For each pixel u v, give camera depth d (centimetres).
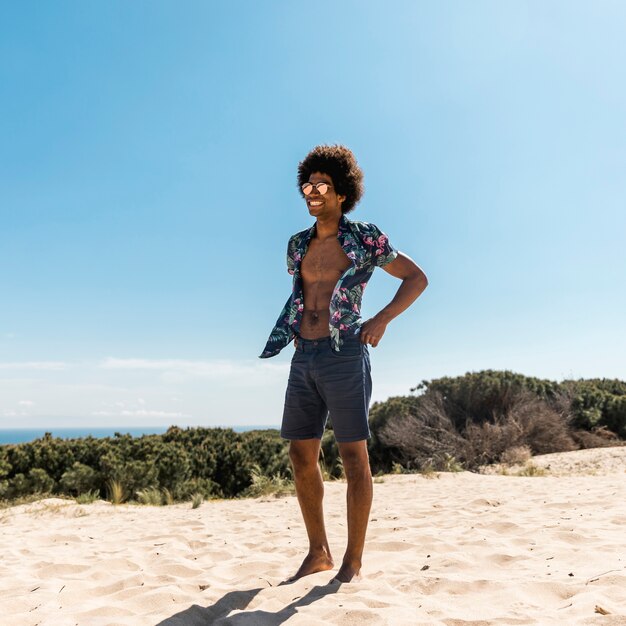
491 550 346
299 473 295
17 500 873
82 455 1043
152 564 368
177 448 1133
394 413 1447
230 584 295
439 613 227
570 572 284
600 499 562
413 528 460
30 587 305
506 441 1279
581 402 1527
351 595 250
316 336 283
